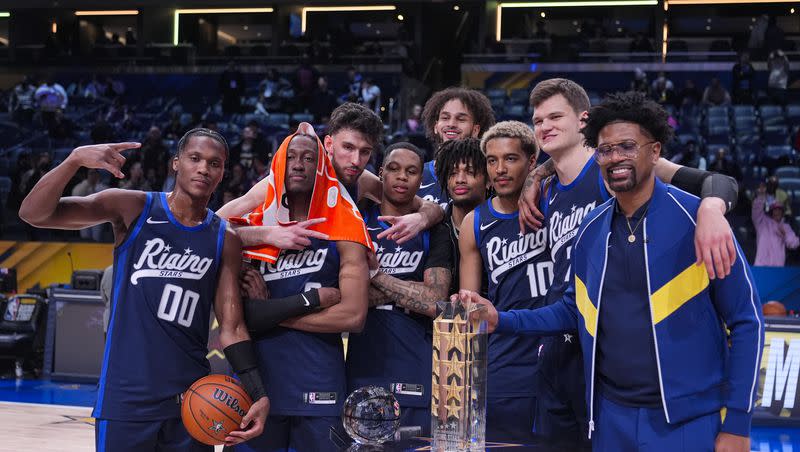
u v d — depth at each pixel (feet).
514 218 10.25
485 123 12.31
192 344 9.07
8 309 29.12
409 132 41.98
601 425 8.09
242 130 50.06
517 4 73.00
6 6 72.69
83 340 28.19
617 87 59.82
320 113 50.39
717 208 7.55
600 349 8.12
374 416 8.12
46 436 19.74
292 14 73.10
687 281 7.66
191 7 72.69
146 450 8.82
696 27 75.82
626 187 7.68
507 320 8.54
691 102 50.57
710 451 7.55
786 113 49.62
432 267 10.13
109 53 66.85
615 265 7.99
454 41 74.74
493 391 10.23
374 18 73.51
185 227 9.07
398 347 10.05
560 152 9.82
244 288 9.29
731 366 7.52
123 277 9.00
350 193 10.27
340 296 9.13
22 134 51.98
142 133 51.49
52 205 8.46
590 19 73.82
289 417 9.49
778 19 73.51
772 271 32.37
